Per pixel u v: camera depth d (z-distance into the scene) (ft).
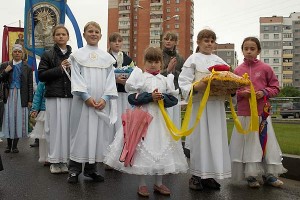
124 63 21.66
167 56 20.26
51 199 13.80
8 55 39.81
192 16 204.23
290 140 25.98
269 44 314.96
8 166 20.22
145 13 209.05
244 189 15.53
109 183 16.42
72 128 16.47
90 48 16.84
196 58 15.66
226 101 16.87
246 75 14.96
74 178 16.31
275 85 16.40
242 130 15.25
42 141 20.72
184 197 14.23
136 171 13.76
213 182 15.69
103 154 16.43
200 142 14.97
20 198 13.92
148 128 14.16
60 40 18.74
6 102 25.61
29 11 23.50
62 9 23.82
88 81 16.43
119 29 235.40
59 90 18.24
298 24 310.45
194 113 15.49
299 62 310.04
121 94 20.54
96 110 16.22
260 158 15.88
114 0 236.84
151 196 14.33
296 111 93.25
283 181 17.07
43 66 18.43
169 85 14.97
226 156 15.17
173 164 14.07
